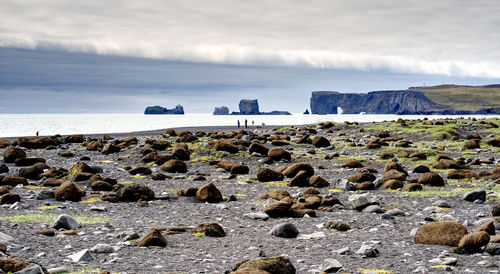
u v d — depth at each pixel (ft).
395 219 50.70
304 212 52.44
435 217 50.85
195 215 53.16
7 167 94.94
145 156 105.81
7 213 51.83
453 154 116.78
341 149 127.34
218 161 101.91
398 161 103.71
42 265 31.68
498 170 78.74
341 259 34.71
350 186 71.82
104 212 54.34
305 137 140.56
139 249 37.40
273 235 43.06
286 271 29.50
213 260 34.35
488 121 208.74
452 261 32.68
